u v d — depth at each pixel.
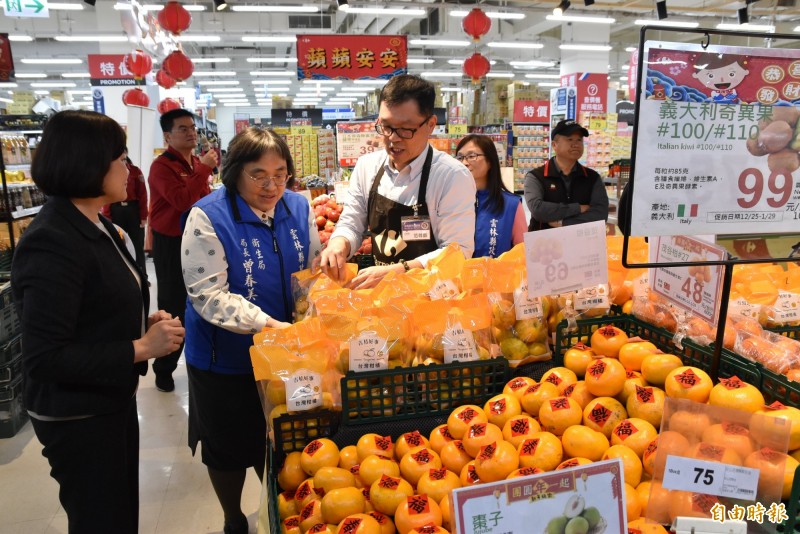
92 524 1.61
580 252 1.43
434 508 1.04
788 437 0.90
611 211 7.00
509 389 1.34
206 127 15.02
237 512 2.18
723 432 0.92
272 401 1.29
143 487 2.78
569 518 0.85
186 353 2.03
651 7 11.73
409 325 1.37
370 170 2.19
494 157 2.78
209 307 1.74
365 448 1.21
